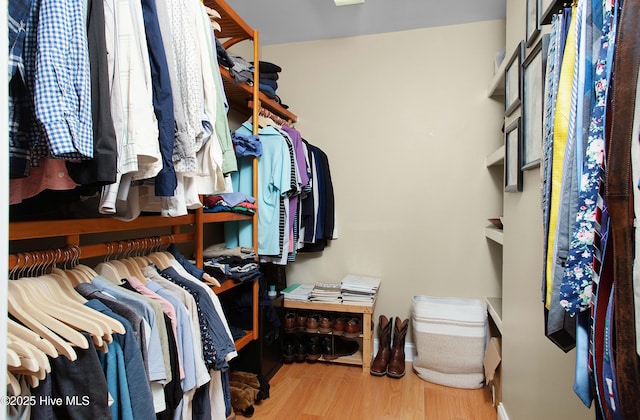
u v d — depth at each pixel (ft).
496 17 7.87
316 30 8.44
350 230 8.72
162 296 3.72
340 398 6.41
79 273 3.30
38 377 2.18
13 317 2.46
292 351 7.89
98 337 2.47
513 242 5.21
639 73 1.62
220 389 4.46
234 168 4.35
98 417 2.36
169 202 3.57
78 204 3.81
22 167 2.25
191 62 3.65
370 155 8.61
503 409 5.56
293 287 8.56
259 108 7.16
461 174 8.11
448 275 8.19
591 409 2.88
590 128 2.16
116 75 2.66
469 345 6.86
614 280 1.68
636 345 1.62
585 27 2.36
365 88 8.63
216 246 6.89
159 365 3.10
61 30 2.10
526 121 4.61
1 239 1.43
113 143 2.38
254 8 7.55
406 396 6.50
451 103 8.17
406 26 8.25
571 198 2.45
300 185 7.14
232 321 6.61
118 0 2.74
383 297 8.54
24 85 2.16
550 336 2.72
